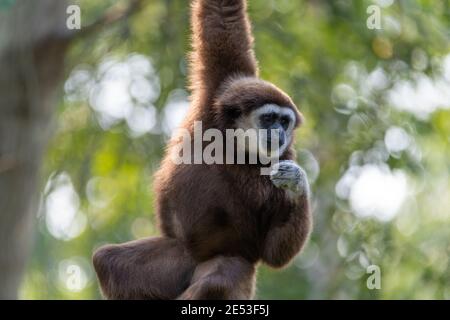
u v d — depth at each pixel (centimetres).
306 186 1226
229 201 1244
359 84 2414
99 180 2595
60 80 1955
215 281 1187
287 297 2625
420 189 2800
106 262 1243
